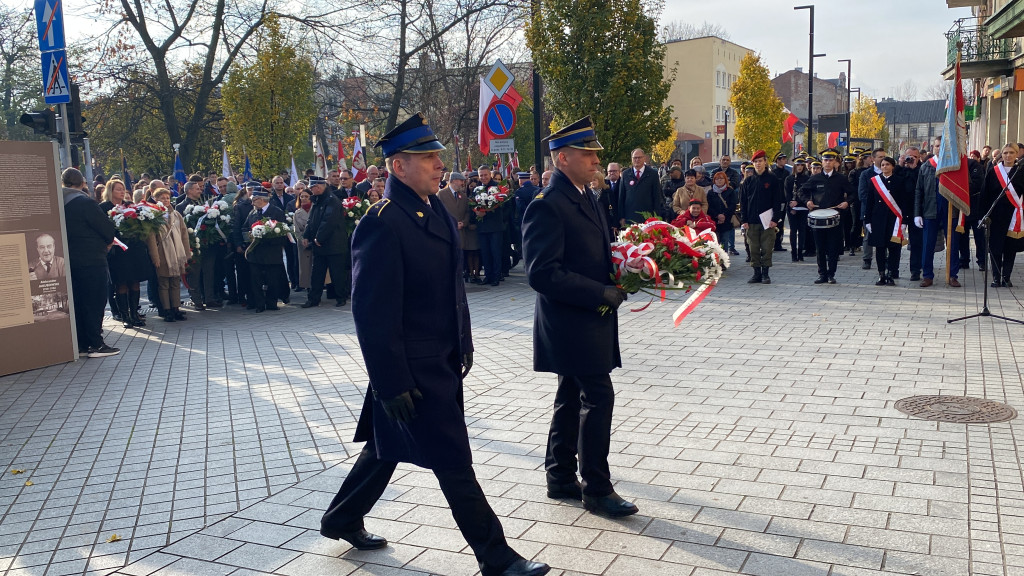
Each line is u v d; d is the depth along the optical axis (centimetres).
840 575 364
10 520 473
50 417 697
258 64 2591
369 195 1357
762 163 1254
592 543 407
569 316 437
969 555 377
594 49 1584
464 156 3491
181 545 428
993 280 1225
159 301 1202
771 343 850
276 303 1303
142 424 661
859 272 1385
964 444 526
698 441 551
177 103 3191
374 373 359
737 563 379
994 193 1155
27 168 878
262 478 524
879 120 6775
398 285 362
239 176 2562
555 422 464
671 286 434
